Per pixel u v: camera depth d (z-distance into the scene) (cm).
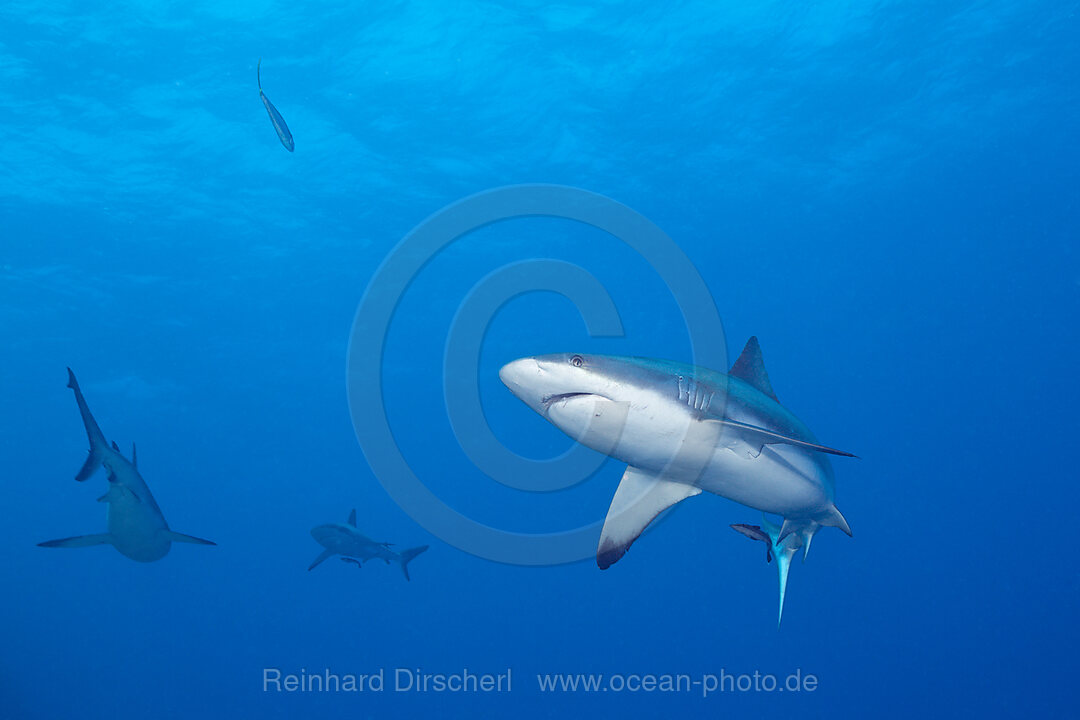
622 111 1919
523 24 1611
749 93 1903
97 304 2512
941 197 2578
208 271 2414
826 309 3422
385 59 1658
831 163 2266
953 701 3606
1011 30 1770
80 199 2006
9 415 3272
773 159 2206
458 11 1559
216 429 3712
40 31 1502
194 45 1566
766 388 463
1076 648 4491
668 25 1653
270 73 1659
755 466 395
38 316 2534
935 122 2108
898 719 3488
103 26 1503
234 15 1507
